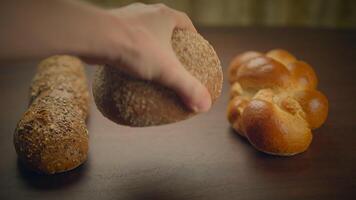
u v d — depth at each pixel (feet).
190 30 1.53
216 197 1.61
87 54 1.22
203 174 1.73
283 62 2.20
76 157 1.74
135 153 1.86
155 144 1.92
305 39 3.04
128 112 1.38
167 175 1.73
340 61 2.74
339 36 3.10
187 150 1.89
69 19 1.16
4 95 2.34
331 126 2.06
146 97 1.36
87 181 1.69
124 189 1.65
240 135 1.99
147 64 1.24
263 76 2.02
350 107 2.22
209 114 2.15
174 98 1.36
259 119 1.83
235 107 2.01
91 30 1.18
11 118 2.14
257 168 1.77
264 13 4.21
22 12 1.13
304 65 2.15
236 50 2.84
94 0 4.01
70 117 1.81
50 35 1.15
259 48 2.88
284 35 3.10
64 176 1.72
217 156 1.85
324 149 1.89
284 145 1.81
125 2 4.04
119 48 1.21
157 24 1.34
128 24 1.25
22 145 1.73
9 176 1.73
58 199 1.60
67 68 2.25
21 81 2.49
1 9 1.11
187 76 1.28
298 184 1.68
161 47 1.27
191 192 1.64
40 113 1.80
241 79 2.10
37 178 1.72
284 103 1.92
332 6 4.18
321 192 1.64
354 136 1.98
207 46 1.52
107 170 1.76
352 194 1.63
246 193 1.63
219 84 1.51
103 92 1.42
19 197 1.61
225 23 4.22
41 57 1.19
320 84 2.45
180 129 2.03
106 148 1.89
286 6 4.18
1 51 1.14
